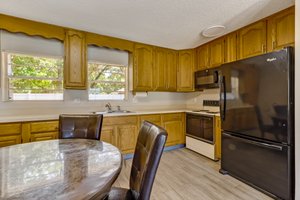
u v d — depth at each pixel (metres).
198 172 2.63
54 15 2.45
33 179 0.87
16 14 2.44
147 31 3.00
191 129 3.68
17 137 2.36
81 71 2.98
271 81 1.93
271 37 2.48
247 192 2.07
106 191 0.82
